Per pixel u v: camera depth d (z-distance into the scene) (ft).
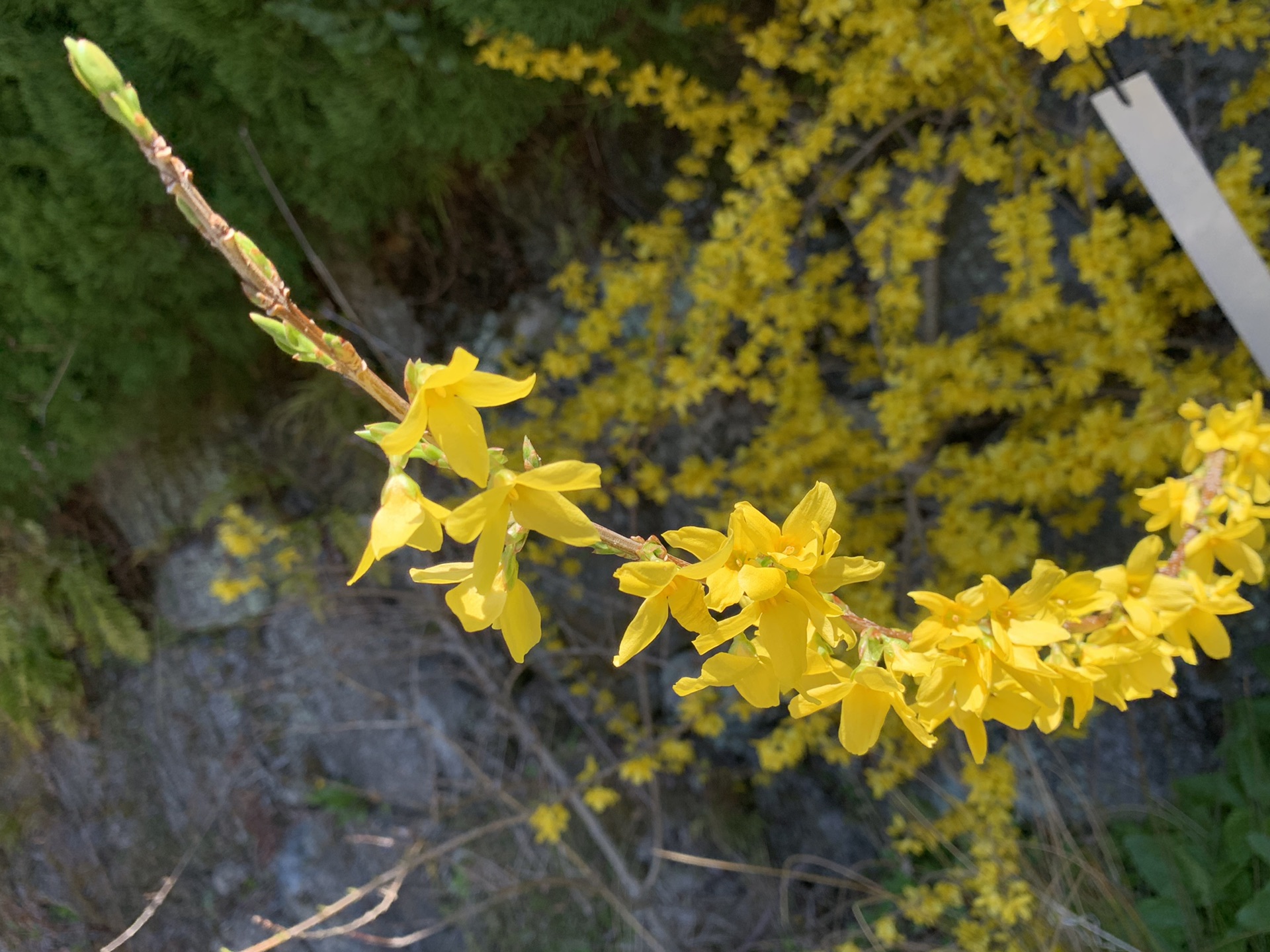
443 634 11.98
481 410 10.48
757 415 10.05
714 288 7.60
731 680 2.89
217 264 8.55
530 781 12.19
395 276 9.88
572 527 2.56
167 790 11.53
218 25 6.77
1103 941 8.30
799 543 2.74
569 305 9.67
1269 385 6.81
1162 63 7.69
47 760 11.02
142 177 7.55
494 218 9.57
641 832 12.14
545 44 6.99
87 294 7.92
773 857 12.01
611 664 12.30
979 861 8.79
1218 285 4.76
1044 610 3.10
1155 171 4.73
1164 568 4.02
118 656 11.21
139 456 10.07
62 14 6.86
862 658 3.07
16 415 8.55
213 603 11.10
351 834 11.94
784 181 7.58
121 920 11.35
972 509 9.72
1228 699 9.68
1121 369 7.08
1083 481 6.98
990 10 6.36
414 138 7.74
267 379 10.32
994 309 7.77
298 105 7.59
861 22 6.69
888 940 9.21
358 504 11.10
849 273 9.14
